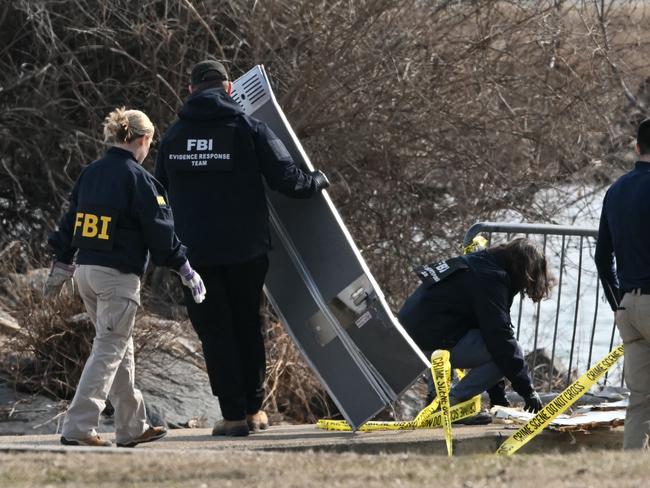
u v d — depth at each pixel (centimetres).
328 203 2272
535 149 4741
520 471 1502
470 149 4612
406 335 2214
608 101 4806
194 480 1473
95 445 2009
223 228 2161
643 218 1962
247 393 2312
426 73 4512
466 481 1426
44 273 3528
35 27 4297
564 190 4759
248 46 4391
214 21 4422
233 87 2361
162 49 4384
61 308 3156
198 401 3203
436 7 4541
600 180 4828
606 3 4850
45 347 3148
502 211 4666
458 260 2333
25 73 4338
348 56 4391
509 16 4666
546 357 3459
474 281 2289
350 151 4497
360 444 2145
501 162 4678
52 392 3109
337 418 3538
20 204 4497
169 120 4441
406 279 4584
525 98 4697
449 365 2127
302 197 2205
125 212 2006
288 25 4397
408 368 2212
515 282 2309
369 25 4394
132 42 4419
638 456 1634
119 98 4484
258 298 2239
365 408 2250
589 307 4331
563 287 4394
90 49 4434
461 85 4594
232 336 2230
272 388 3453
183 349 3438
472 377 2341
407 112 4488
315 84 4397
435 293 2328
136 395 2095
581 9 4781
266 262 2227
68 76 4362
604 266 2116
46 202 4488
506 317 2273
